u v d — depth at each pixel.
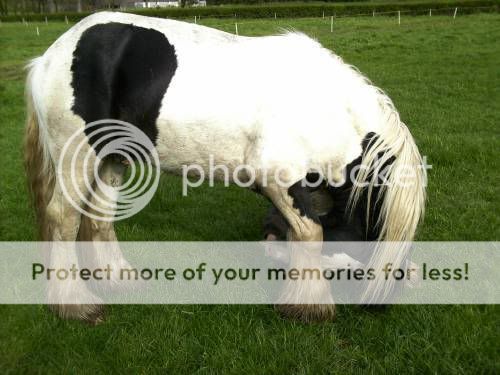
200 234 4.76
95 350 3.13
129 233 4.68
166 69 3.07
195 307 3.51
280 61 3.16
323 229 3.62
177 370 2.95
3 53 17.16
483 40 15.84
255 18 27.73
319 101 3.10
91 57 3.04
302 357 2.97
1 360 2.99
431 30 18.45
